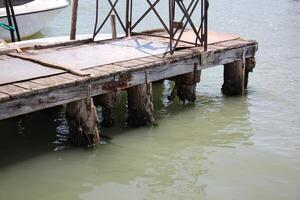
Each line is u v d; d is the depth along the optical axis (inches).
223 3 746.2
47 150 266.8
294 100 327.6
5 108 238.5
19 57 289.7
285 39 480.7
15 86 247.6
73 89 255.3
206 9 302.0
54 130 286.2
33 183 243.6
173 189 241.9
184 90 310.8
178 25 309.0
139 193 239.0
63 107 310.5
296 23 573.6
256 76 370.0
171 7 292.7
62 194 237.6
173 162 260.7
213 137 282.5
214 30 535.5
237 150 270.8
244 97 331.3
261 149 271.7
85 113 261.9
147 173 251.9
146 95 283.0
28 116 300.8
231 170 254.7
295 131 289.0
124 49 305.9
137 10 661.3
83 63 278.5
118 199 235.5
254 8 695.7
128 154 265.1
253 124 296.8
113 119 289.6
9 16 380.8
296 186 242.8
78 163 257.6
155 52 299.7
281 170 254.2
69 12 644.7
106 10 663.1
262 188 241.9
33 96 244.2
